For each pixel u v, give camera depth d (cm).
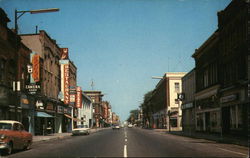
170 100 6875
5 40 2744
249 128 2636
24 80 3253
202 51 4169
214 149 1708
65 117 5356
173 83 6925
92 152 1554
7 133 1538
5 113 2745
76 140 2756
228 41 3158
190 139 2795
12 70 2919
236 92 2925
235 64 2956
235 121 3036
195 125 4634
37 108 3625
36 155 1490
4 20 2711
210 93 3762
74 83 6438
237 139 2488
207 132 3975
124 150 1630
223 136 3014
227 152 1534
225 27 3188
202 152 1526
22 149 1836
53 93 4516
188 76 5156
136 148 1759
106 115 14688
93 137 3291
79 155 1425
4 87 2666
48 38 4212
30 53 3484
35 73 3347
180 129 6588
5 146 1487
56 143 2380
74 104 5959
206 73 4056
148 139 2739
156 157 1301
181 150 1634
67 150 1716
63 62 5416
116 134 4047
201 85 4284
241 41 2767
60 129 4981
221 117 3359
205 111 4034
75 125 6291
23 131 1777
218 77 3462
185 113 5444
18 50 3092
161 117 8050
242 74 2736
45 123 4172
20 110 3098
